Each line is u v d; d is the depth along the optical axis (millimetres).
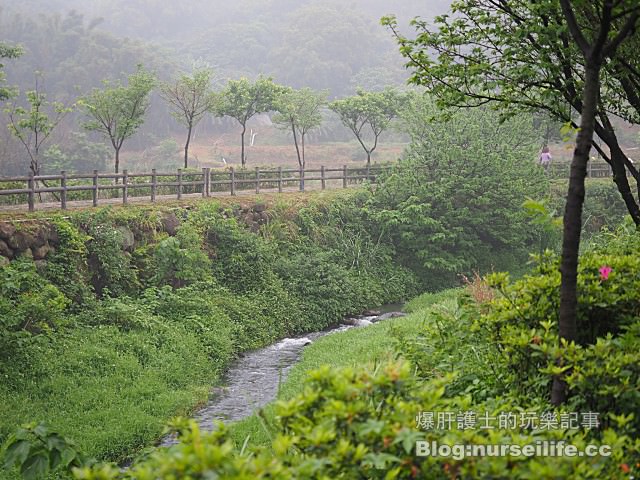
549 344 3951
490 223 24141
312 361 12234
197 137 64062
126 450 9188
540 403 3936
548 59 6824
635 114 7996
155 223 16719
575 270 3920
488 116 24703
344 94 70938
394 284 21828
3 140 43125
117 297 14633
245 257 18188
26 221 13586
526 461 2803
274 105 28531
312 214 22344
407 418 2752
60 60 61656
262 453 2920
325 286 19156
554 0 6320
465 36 7523
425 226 22875
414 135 25109
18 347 10758
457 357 5355
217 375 13078
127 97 22547
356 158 55094
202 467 2221
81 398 10445
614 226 27344
